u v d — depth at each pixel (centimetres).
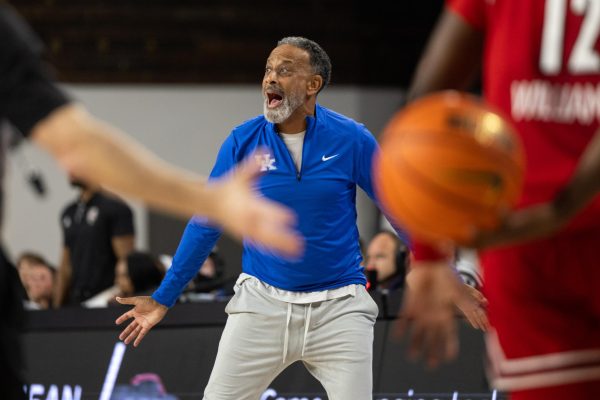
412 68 2186
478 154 379
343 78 2192
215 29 2200
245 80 2205
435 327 424
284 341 812
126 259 1210
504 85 453
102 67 2191
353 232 827
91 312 1065
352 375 802
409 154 384
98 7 2189
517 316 461
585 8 437
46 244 2084
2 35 402
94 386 1043
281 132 816
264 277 818
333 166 805
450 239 394
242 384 821
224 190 378
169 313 1048
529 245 450
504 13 452
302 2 2200
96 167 380
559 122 442
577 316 453
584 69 438
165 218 2092
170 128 2191
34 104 394
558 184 439
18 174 2073
